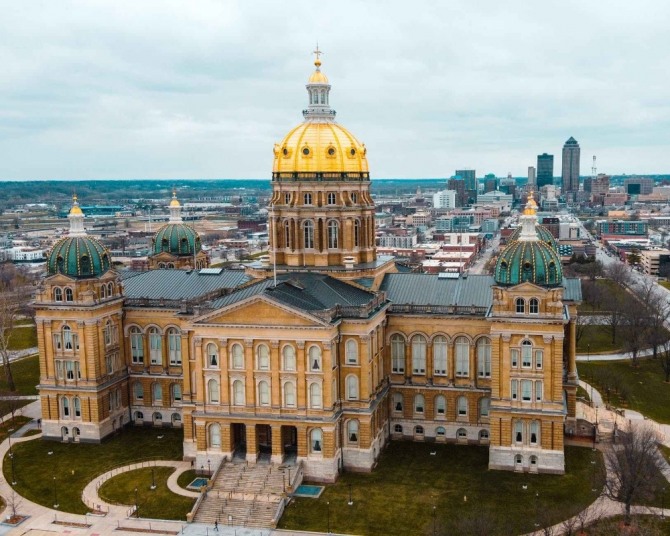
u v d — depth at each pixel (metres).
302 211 132.25
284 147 133.88
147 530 98.06
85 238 129.00
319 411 110.56
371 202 137.25
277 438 112.00
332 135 133.38
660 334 186.88
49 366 128.75
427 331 124.38
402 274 136.50
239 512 101.88
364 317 112.62
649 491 102.06
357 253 135.12
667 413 142.00
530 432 112.94
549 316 109.88
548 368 110.56
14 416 142.75
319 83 135.50
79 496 107.81
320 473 111.19
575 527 95.12
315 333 109.38
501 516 98.94
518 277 111.44
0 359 187.88
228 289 132.62
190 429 119.19
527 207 114.69
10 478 114.25
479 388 123.44
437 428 126.19
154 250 172.00
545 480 109.81
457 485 108.81
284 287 117.44
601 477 107.75
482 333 122.19
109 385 130.00
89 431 128.38
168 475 114.62
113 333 132.50
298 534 96.00
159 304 133.62
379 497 105.62
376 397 119.06
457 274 134.38
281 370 111.50
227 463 113.19
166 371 134.88
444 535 93.75
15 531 97.94
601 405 144.00
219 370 113.44
